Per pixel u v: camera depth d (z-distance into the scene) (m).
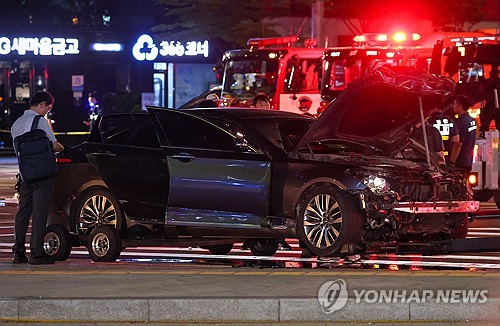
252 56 66.75
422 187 28.03
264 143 28.20
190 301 20.22
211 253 31.20
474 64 52.59
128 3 90.75
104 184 29.64
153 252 31.42
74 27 90.44
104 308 20.31
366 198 27.12
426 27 86.44
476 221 39.88
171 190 28.44
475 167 41.31
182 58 87.69
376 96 27.89
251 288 21.45
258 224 27.98
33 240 27.06
